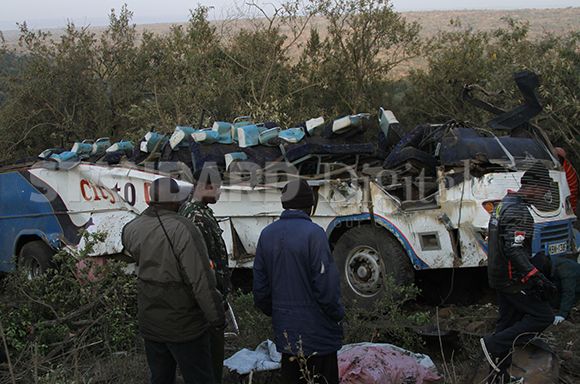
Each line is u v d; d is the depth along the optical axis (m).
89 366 5.54
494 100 10.54
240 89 12.28
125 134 12.12
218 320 4.17
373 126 11.73
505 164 6.46
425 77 12.11
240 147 7.34
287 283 4.28
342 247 6.85
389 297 6.07
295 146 7.34
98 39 13.57
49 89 12.72
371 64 12.81
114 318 5.88
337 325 4.33
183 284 4.18
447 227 6.37
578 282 5.88
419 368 4.93
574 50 10.86
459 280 7.07
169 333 4.19
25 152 12.62
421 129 7.07
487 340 4.88
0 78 12.90
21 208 8.62
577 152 9.98
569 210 6.75
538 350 5.09
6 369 5.56
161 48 13.36
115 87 13.05
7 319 6.02
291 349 4.27
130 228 4.30
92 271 6.23
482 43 12.09
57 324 5.77
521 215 4.82
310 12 12.80
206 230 4.75
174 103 11.52
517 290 4.83
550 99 9.84
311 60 12.89
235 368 5.11
